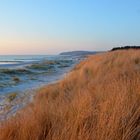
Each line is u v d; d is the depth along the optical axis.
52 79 29.09
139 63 16.75
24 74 36.38
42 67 50.28
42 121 4.90
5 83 24.97
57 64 65.81
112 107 4.99
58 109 5.72
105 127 4.20
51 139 4.25
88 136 3.98
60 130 4.41
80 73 16.56
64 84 14.52
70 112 5.16
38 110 5.93
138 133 4.35
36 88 19.47
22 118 5.54
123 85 6.95
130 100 5.52
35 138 4.34
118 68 14.94
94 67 17.95
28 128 4.58
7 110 9.26
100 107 5.23
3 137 4.48
